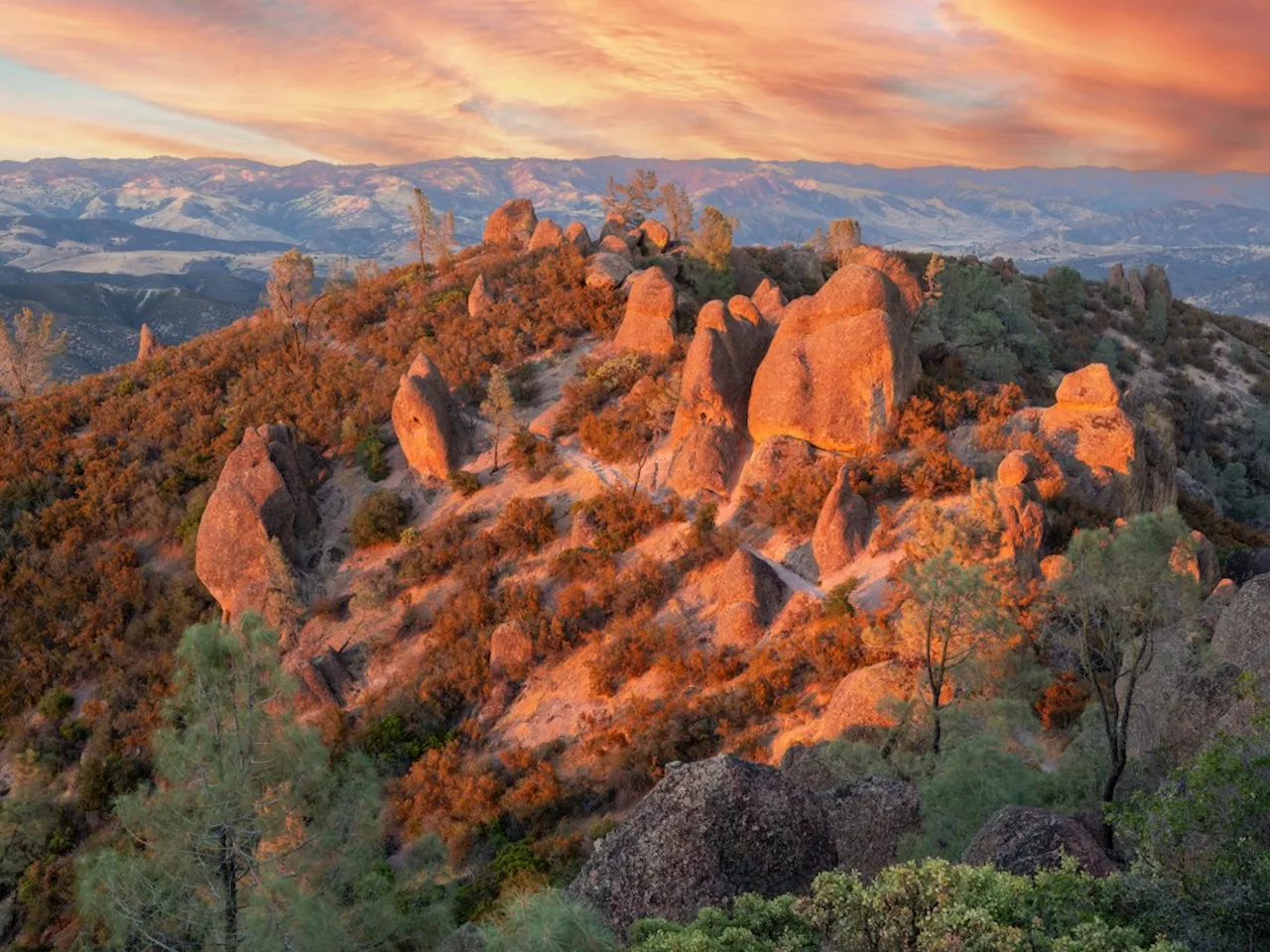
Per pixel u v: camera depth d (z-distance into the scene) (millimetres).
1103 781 27344
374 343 81062
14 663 57281
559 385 71188
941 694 33719
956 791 25078
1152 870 15086
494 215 108125
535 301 82000
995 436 50625
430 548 58000
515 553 56531
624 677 47250
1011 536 40688
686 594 50219
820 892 15992
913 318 64625
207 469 67625
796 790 24344
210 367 80812
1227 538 56500
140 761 51562
